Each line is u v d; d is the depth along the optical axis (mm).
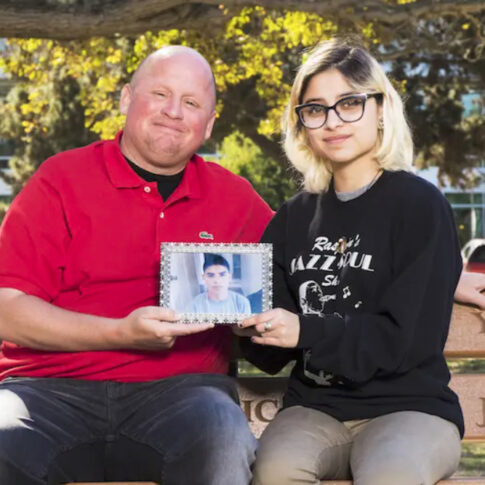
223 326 3314
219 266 2934
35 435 2824
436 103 17141
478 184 18438
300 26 11555
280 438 2912
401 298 2908
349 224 3125
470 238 32719
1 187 27109
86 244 3168
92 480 3031
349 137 3150
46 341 3010
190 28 9914
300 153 3357
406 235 3006
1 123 19016
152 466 2920
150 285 3197
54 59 12922
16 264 3107
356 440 2934
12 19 8836
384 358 2887
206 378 3158
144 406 3055
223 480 2768
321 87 3186
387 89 3189
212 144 19297
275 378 3451
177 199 3242
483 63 16516
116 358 3105
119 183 3191
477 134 17172
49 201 3172
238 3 9711
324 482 2877
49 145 18781
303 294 3146
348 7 10359
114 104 14258
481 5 10805
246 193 3414
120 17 9078
